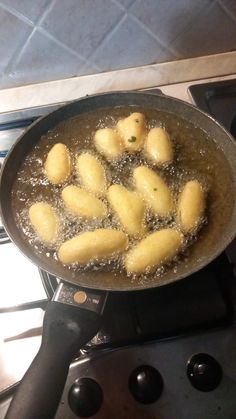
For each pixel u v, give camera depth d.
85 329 0.32
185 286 0.41
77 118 0.45
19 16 0.46
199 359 0.37
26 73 0.55
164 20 0.52
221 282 0.42
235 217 0.38
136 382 0.36
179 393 0.36
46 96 0.57
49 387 0.30
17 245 0.35
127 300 0.41
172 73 0.59
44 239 0.37
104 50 0.54
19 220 0.39
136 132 0.42
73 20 0.48
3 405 0.35
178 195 0.40
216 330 0.39
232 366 0.37
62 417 0.35
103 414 0.35
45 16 0.47
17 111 0.52
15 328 0.41
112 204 0.39
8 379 0.38
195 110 0.43
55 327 0.32
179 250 0.37
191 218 0.37
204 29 0.55
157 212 0.39
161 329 0.40
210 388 0.36
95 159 0.42
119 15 0.49
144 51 0.56
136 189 0.40
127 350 0.38
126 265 0.36
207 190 0.40
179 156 0.43
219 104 0.55
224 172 0.41
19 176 0.41
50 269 0.35
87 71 0.58
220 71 0.60
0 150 0.49
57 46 0.52
